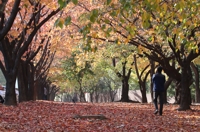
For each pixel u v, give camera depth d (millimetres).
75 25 18719
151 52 20078
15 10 10586
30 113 13500
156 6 5969
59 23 5375
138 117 13734
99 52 27031
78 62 29859
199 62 27609
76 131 9648
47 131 9359
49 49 27109
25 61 22125
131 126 10945
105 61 34281
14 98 16484
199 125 11359
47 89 49625
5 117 11602
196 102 31562
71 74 42969
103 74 44062
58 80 44938
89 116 12586
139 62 32344
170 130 10227
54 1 15367
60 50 28500
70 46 26203
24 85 22359
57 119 12070
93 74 43594
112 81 55438
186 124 11625
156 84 14445
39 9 15547
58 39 22656
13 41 16750
